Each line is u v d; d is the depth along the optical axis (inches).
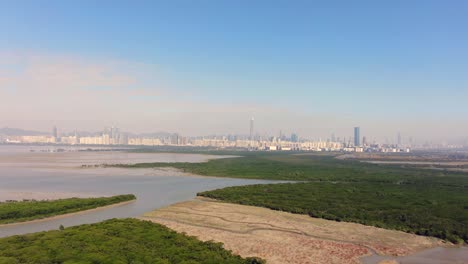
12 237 2474.2
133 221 3034.0
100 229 2719.0
